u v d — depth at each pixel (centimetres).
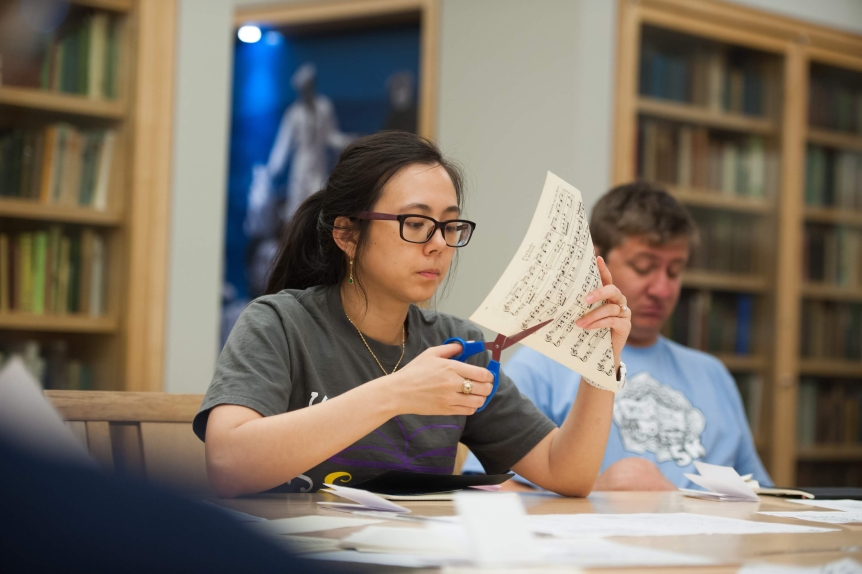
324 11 398
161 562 20
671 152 345
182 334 286
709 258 359
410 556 55
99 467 20
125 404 124
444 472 132
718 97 357
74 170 271
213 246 293
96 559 19
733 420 193
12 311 261
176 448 127
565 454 127
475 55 353
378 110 408
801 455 377
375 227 123
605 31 329
